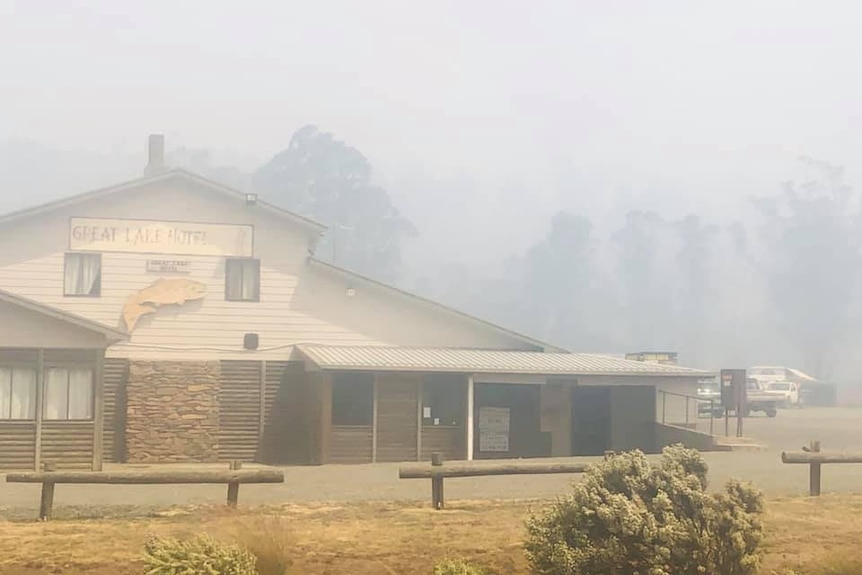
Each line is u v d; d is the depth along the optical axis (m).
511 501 17.83
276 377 32.72
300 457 32.44
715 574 10.52
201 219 32.75
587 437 34.69
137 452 30.98
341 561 12.52
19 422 26.67
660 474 11.03
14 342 26.77
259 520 13.38
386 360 31.39
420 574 11.99
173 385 31.47
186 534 13.88
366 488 20.48
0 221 31.36
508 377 31.81
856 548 12.96
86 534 14.25
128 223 32.31
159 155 36.53
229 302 32.75
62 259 31.86
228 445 32.03
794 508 16.44
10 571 12.02
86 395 27.14
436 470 16.86
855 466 24.62
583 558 10.68
